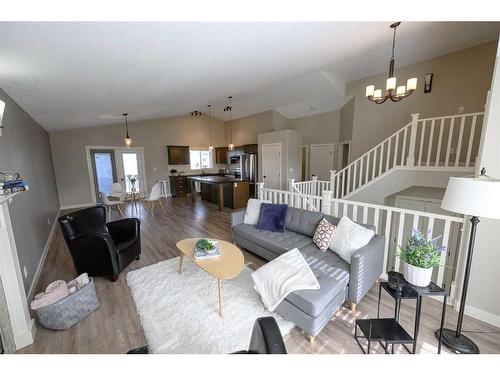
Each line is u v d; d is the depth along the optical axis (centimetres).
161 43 194
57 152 629
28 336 170
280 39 245
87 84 264
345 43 317
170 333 179
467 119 398
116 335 180
